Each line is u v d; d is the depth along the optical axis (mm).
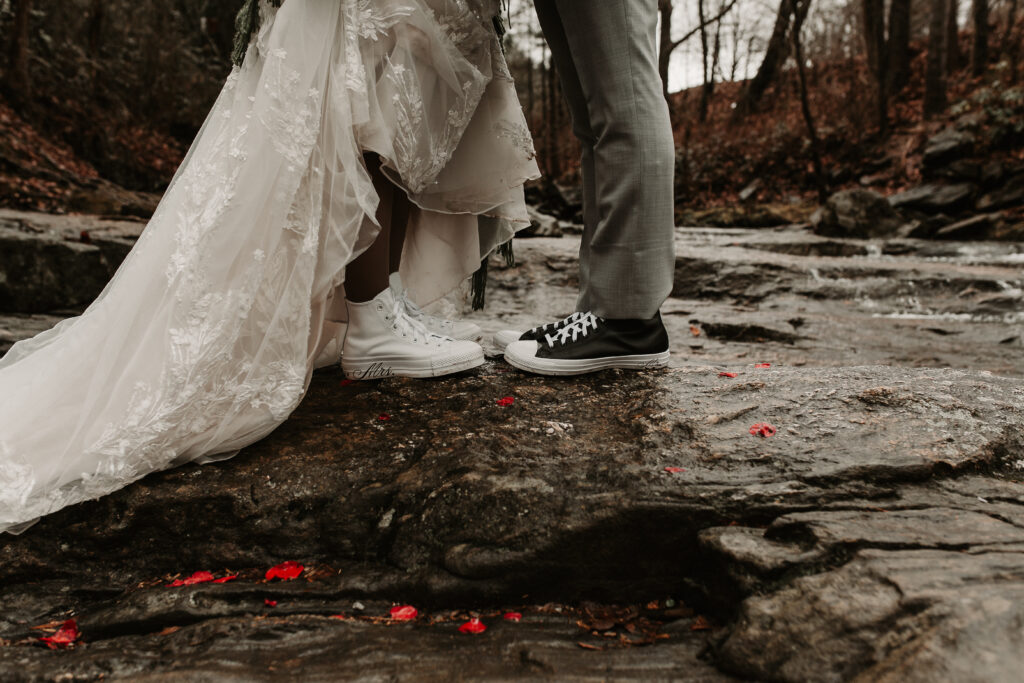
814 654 945
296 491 1476
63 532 1447
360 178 1667
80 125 11180
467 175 2039
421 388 1944
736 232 10156
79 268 4113
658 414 1694
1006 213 10492
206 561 1436
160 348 1505
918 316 5273
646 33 1787
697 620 1238
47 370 1578
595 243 1957
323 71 1601
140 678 1064
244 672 1070
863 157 15430
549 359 2000
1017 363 3725
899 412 1661
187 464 1568
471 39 1846
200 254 1513
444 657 1113
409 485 1461
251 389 1560
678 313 4730
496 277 5461
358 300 1988
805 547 1153
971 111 13430
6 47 10328
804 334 4328
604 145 1854
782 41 18172
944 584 965
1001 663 813
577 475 1430
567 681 1020
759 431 1571
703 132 19359
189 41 13953
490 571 1300
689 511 1307
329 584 1353
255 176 1547
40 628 1313
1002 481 1400
